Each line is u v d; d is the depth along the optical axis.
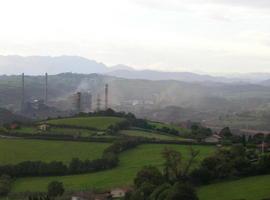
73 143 183.00
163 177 112.88
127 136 195.75
